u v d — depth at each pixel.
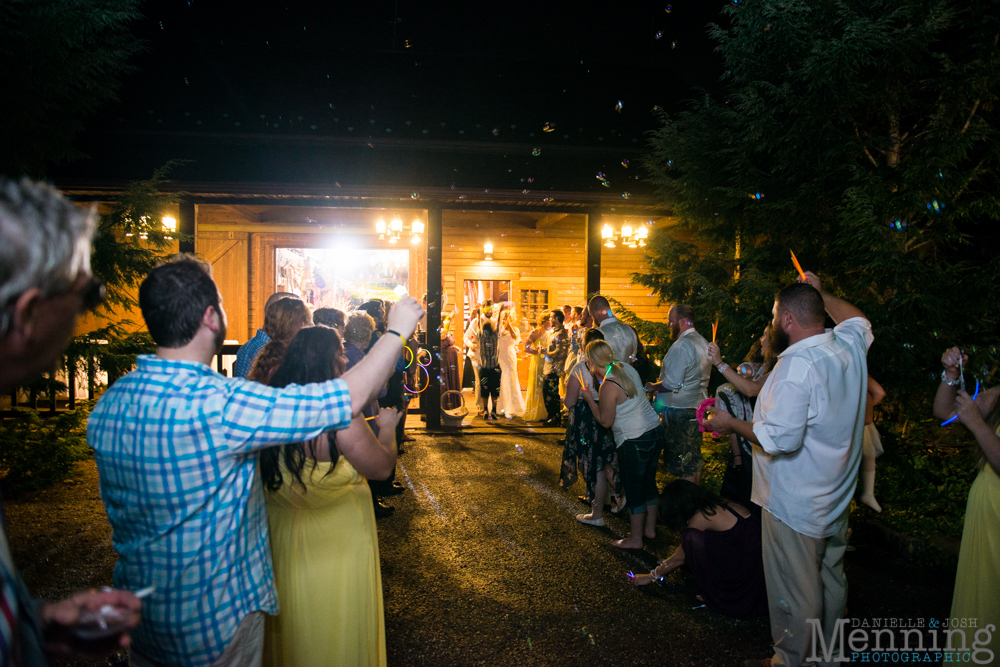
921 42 5.03
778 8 5.52
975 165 5.86
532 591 3.68
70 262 0.90
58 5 5.41
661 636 3.18
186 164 7.93
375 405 3.62
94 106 6.40
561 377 8.80
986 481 2.20
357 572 2.18
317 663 2.12
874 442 4.37
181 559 1.43
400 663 2.91
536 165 8.65
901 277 5.01
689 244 7.34
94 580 3.70
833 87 5.14
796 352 2.55
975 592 2.20
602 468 4.75
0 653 0.73
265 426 1.43
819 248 6.02
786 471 2.57
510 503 5.36
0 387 0.90
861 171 5.20
